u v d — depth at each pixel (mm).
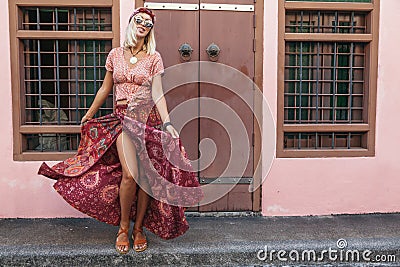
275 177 3670
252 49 3592
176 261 2951
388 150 3727
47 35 3467
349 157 3707
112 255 2920
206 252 2963
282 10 3584
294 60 3736
